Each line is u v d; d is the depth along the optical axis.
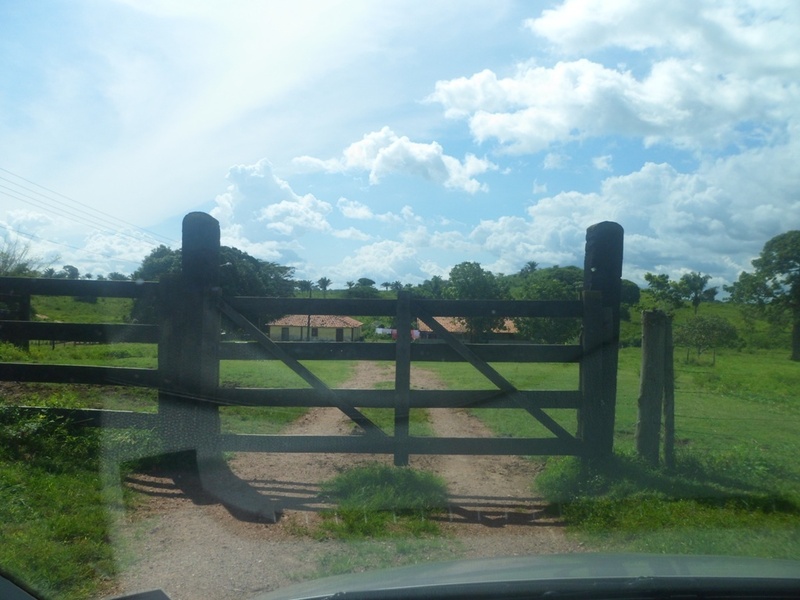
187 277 7.67
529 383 14.82
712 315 34.50
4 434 7.20
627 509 6.30
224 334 8.05
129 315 13.02
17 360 11.91
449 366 21.67
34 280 7.81
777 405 16.00
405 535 5.75
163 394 7.63
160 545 5.35
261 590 4.59
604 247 7.53
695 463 7.68
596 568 3.31
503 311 7.53
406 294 7.54
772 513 6.22
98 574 4.71
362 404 7.55
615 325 7.51
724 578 3.05
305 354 7.62
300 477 7.28
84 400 9.41
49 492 6.01
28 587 4.27
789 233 35.66
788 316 35.97
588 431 7.40
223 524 5.88
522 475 7.74
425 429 10.10
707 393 19.20
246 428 9.47
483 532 5.91
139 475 7.11
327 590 3.20
